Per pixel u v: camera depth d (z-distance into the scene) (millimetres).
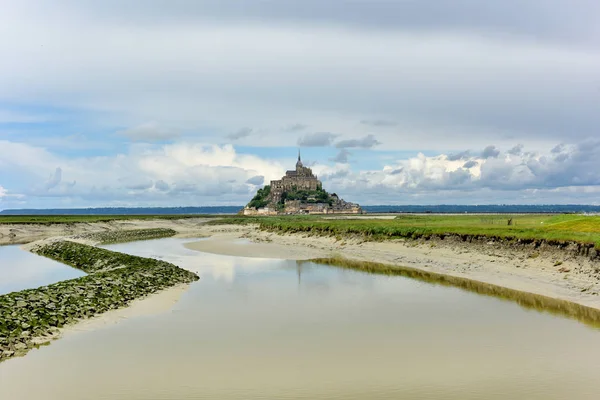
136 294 35469
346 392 18750
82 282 36062
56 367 21281
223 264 57188
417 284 41625
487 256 52094
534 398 18141
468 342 24688
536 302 33719
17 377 20172
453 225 78812
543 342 24578
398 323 28391
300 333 26438
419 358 22375
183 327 27656
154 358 22469
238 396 18391
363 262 59031
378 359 22297
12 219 150875
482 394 18500
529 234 50344
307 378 20125
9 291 39312
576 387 19062
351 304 33594
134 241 99500
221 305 33250
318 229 96000
